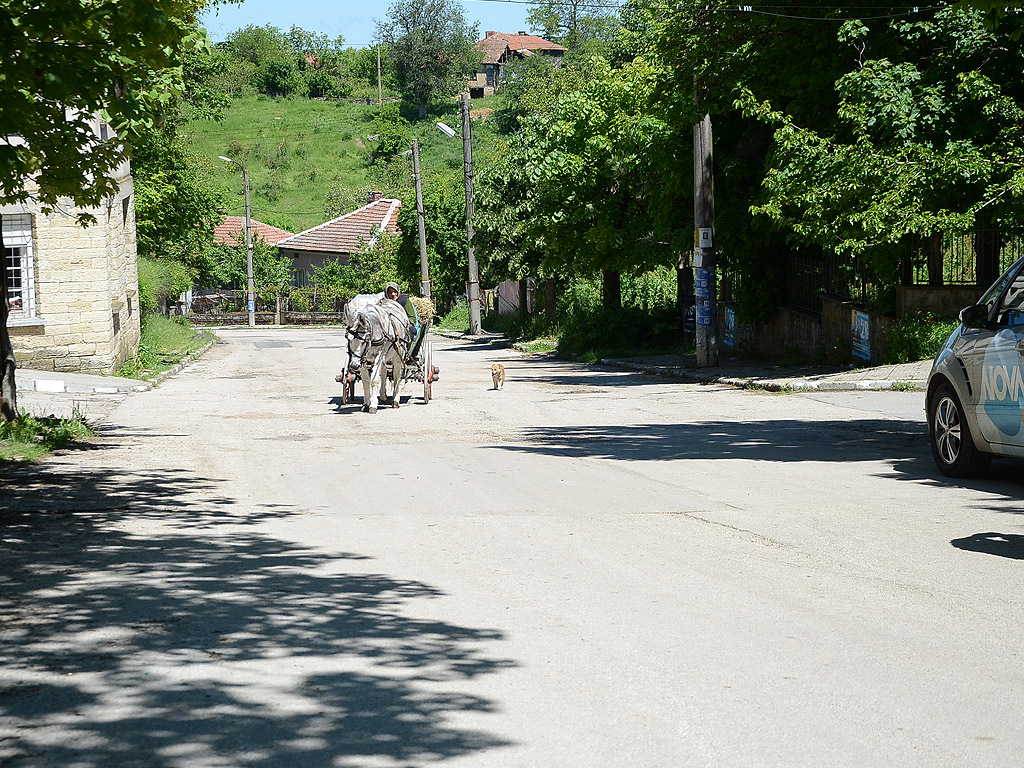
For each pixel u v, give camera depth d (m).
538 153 39.09
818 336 27.70
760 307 30.42
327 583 7.23
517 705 4.94
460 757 4.38
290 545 8.50
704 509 9.88
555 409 20.22
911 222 21.39
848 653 5.65
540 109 82.31
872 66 22.27
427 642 5.89
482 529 9.09
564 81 85.00
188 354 40.25
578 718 4.78
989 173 21.25
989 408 10.78
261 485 11.70
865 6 24.27
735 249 29.64
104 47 10.16
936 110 21.91
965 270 23.91
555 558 7.94
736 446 14.44
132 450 14.56
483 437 16.06
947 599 6.68
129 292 35.50
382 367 20.39
